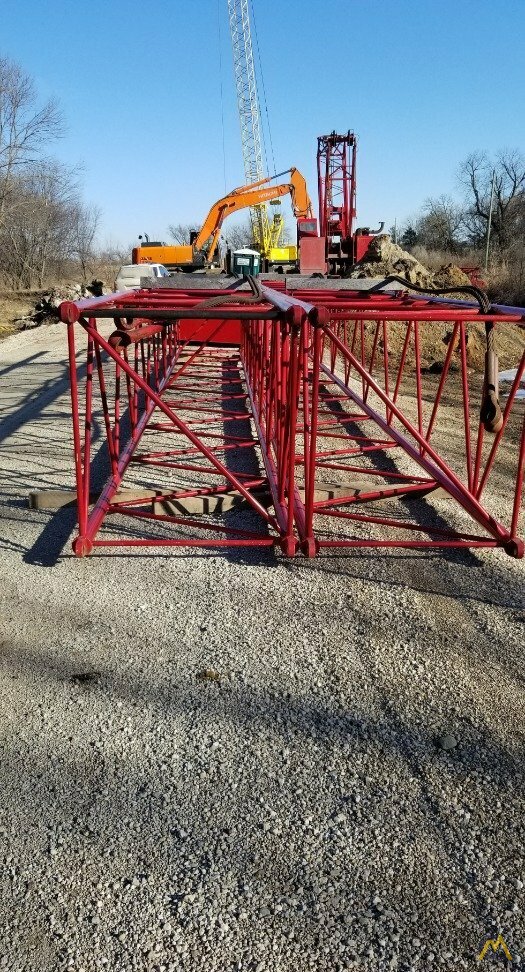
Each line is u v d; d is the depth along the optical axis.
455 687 3.00
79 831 2.26
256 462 6.32
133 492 4.93
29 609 3.63
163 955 1.87
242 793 2.42
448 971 1.83
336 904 2.02
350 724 2.77
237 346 12.91
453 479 4.79
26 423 8.14
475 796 2.41
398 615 3.58
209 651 3.25
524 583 3.93
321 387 9.77
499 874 2.11
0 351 15.41
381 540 4.47
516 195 62.97
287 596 3.77
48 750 2.62
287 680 3.04
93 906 2.01
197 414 8.44
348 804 2.37
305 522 4.16
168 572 4.06
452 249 64.19
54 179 51.06
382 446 6.30
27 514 5.00
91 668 3.12
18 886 2.07
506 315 3.84
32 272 49.81
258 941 1.91
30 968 1.84
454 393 10.38
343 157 22.05
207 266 23.69
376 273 19.38
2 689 2.98
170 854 2.18
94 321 4.29
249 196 23.20
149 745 2.64
